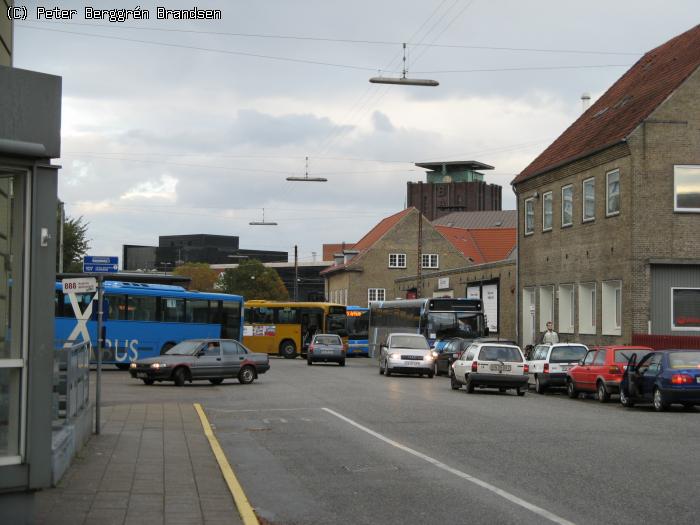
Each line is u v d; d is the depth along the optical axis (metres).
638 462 13.20
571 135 44.66
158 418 19.69
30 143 8.15
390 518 9.43
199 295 42.38
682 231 34.94
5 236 8.28
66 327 39.53
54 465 10.42
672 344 32.66
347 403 24.33
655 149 35.06
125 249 138.50
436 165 133.50
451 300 45.38
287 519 9.45
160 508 9.73
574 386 27.62
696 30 40.97
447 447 15.05
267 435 17.14
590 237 39.03
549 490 10.88
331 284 97.50
